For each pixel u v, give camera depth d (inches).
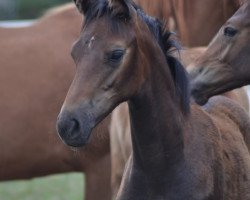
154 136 305.6
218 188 319.6
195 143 317.4
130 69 289.3
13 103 407.2
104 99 283.3
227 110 361.4
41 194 583.2
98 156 410.9
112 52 283.7
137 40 292.4
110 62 283.7
